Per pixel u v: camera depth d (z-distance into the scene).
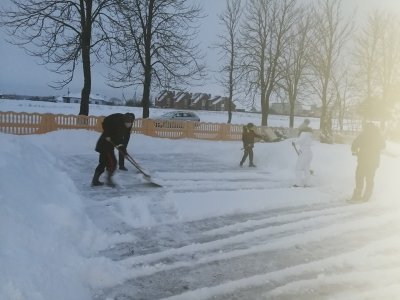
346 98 33.69
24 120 16.36
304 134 9.98
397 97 32.66
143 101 23.05
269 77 29.08
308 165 10.05
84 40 20.14
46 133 16.45
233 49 30.31
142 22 22.45
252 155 13.46
